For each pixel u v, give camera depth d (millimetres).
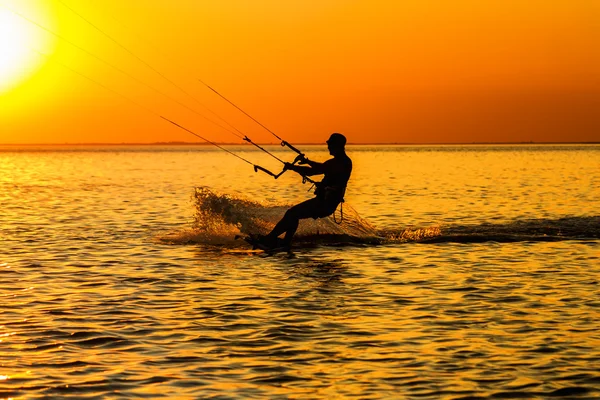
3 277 26594
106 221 45250
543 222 43062
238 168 159750
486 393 14867
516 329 19484
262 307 22031
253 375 15945
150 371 16172
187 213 50656
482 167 147750
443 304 22344
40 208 55000
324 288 24734
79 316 20875
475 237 36062
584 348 17734
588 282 25516
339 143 32969
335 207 32875
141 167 164125
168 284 25453
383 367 16469
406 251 32375
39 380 15547
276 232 32938
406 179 100688
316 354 17391
